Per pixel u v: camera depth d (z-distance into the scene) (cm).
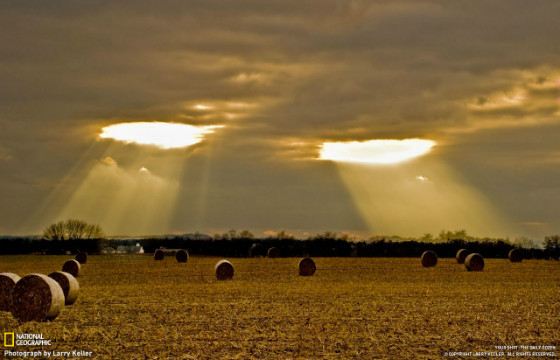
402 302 3644
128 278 5688
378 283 5031
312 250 11106
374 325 2816
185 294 4134
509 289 4475
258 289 4475
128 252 12638
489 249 10444
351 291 4306
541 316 3095
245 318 3016
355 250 11044
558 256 9956
